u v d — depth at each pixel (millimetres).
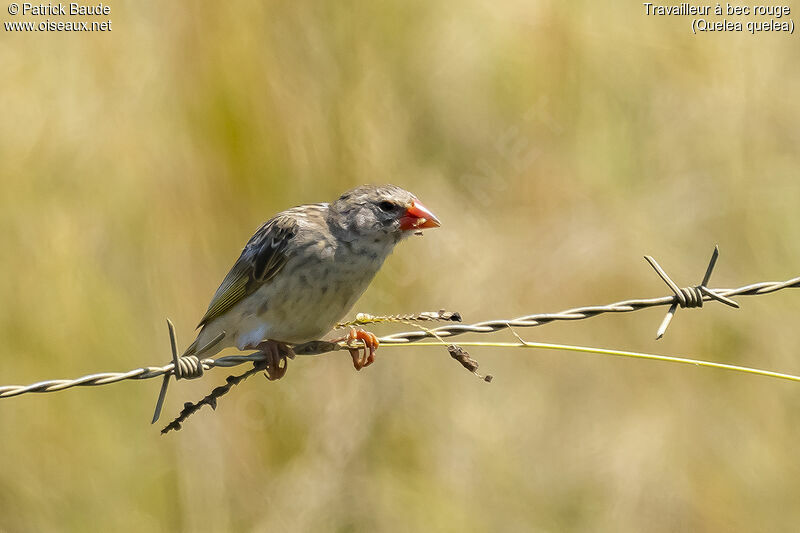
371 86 12984
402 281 12578
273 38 12477
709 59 14711
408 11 13852
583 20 14953
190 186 12086
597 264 13367
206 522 11281
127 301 11867
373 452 11828
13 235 11859
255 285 8445
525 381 12781
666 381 12984
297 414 11805
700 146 14508
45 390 6512
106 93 12430
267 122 12172
